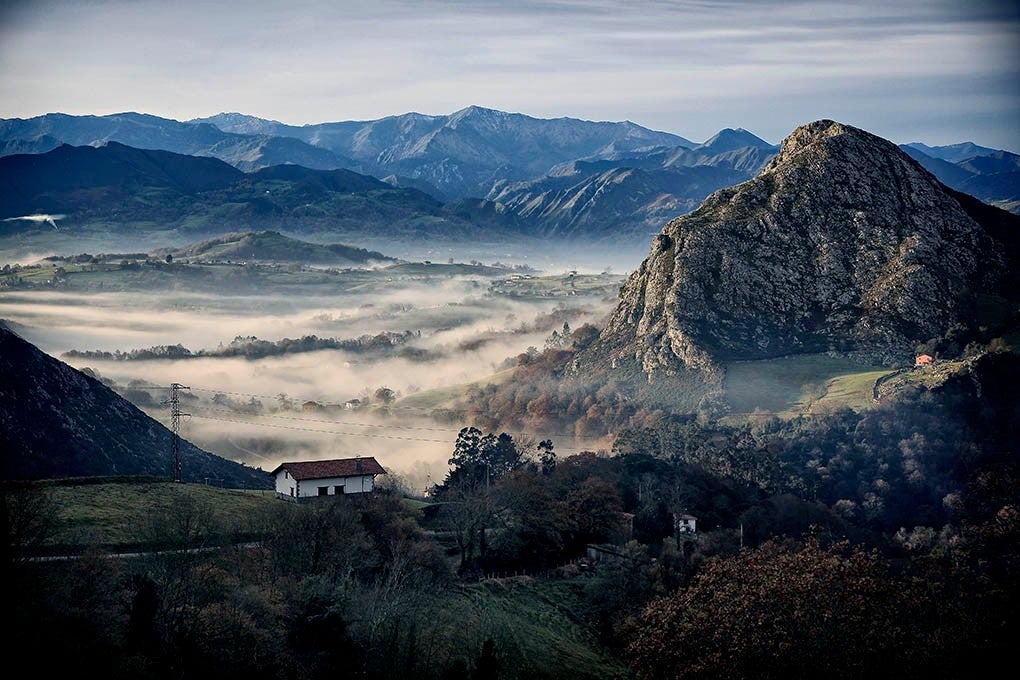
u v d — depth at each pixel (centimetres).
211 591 7819
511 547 12138
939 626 6775
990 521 9388
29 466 13900
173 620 7112
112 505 9994
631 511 14112
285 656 7475
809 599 6700
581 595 11212
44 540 8388
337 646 7788
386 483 14862
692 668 6631
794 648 6419
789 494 15200
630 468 16062
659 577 11125
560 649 9475
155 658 6775
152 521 9294
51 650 6500
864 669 6275
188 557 8212
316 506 10525
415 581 9838
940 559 8619
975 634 6531
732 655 6519
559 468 15562
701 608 7250
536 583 11481
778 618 6588
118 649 6750
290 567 9100
